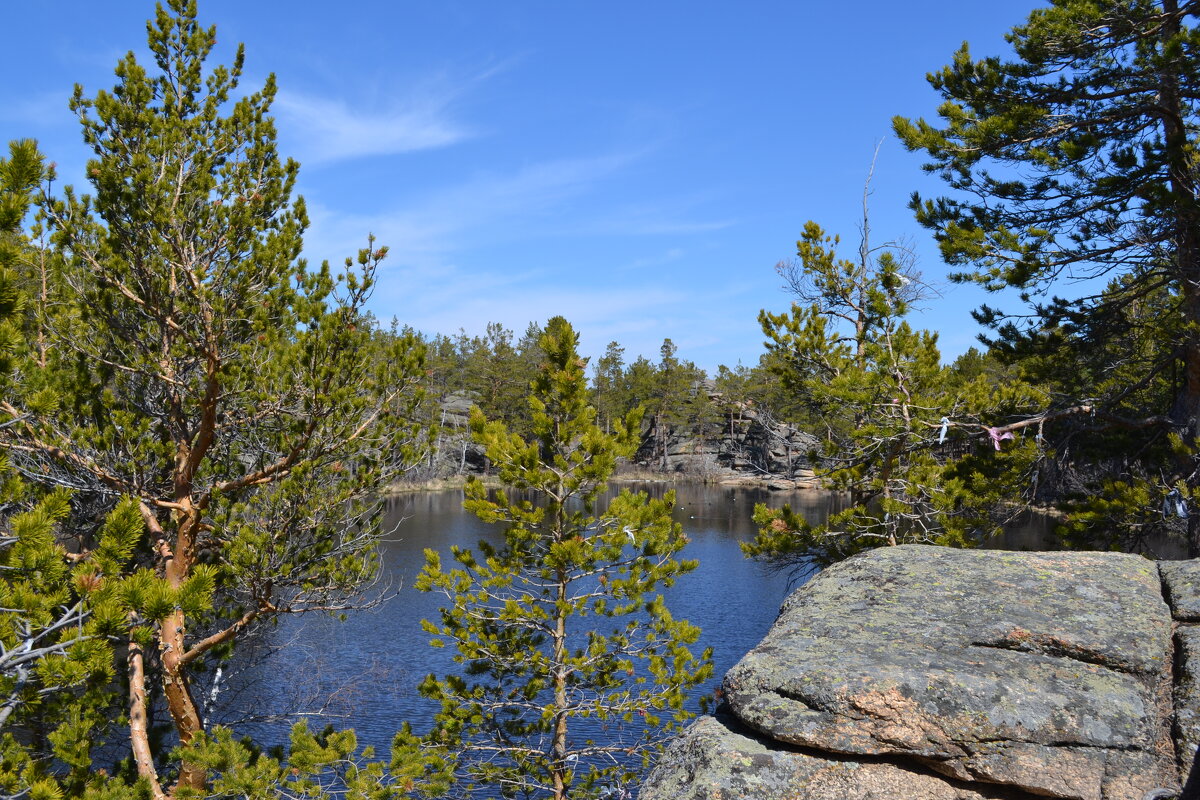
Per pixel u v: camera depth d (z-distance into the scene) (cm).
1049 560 557
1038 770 382
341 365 1019
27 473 895
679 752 446
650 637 1113
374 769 901
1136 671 424
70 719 788
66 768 1002
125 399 1061
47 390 571
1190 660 416
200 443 1028
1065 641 444
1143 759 376
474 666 1102
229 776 817
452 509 5134
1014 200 1391
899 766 407
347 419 1038
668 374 8706
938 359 1470
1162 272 1290
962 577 543
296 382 1029
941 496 1293
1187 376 1297
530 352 8694
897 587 539
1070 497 1416
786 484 7094
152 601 539
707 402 8281
